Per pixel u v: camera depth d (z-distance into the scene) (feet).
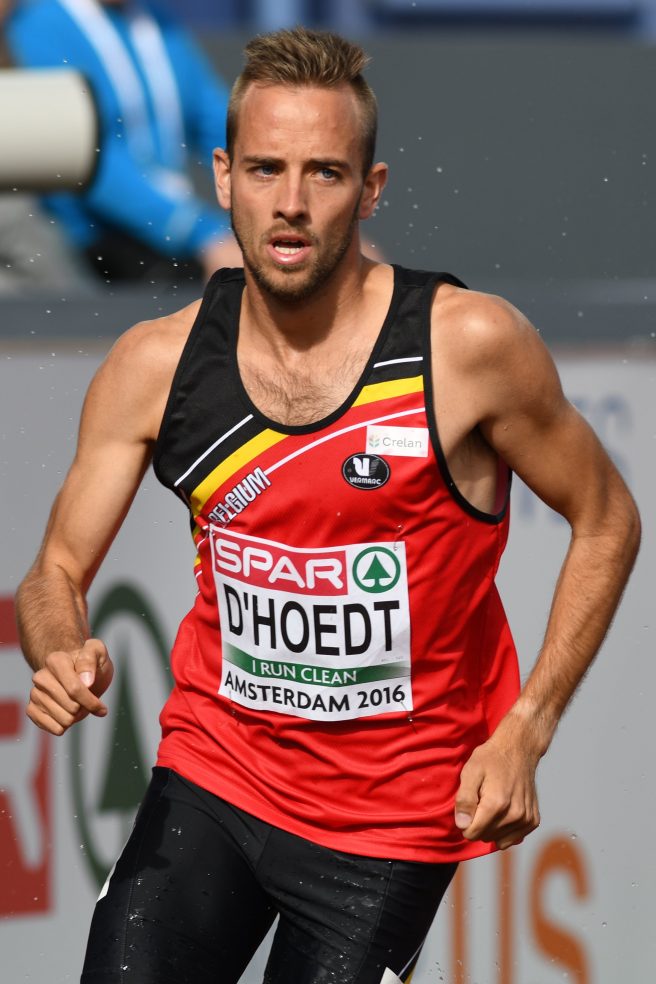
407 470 31.32
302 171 30.40
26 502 48.06
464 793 30.45
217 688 33.91
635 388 52.85
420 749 32.89
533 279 75.92
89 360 49.01
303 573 32.01
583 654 32.63
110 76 63.00
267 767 33.40
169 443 32.68
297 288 30.81
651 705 52.75
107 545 34.12
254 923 33.63
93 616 48.32
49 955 47.83
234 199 31.32
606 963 52.03
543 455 32.35
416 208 74.38
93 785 48.60
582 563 32.96
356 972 32.22
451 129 75.15
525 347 31.58
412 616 32.01
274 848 33.06
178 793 33.86
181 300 50.29
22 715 47.80
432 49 75.20
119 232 61.36
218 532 32.68
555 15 97.71
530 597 51.19
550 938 51.31
